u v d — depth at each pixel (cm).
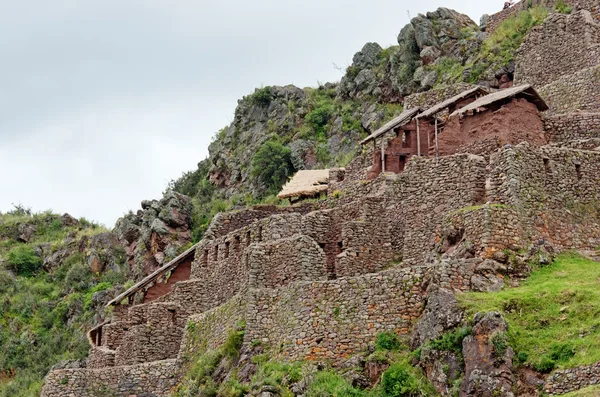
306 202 9125
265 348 6931
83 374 7944
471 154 7556
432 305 6253
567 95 8781
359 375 6269
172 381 7775
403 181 7750
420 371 6053
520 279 6525
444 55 11238
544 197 7019
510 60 10094
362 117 12094
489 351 5778
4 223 14725
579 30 9231
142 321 8806
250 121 13800
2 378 11100
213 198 13025
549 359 5691
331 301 6725
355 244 7650
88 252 12962
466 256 6681
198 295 8744
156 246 11756
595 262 6806
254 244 7706
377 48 12900
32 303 12381
